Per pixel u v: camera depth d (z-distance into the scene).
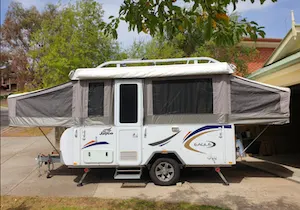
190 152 6.11
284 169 7.69
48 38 12.02
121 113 6.28
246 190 5.86
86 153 6.28
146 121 6.25
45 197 5.59
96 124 6.32
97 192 5.89
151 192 5.83
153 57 13.42
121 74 6.22
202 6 2.75
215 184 6.37
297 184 6.27
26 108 6.47
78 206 5.01
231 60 14.37
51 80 11.58
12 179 7.05
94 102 6.38
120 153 6.23
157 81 6.30
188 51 13.73
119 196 5.59
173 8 2.94
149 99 6.28
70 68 10.91
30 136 14.87
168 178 6.26
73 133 6.34
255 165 8.30
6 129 17.45
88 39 11.36
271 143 10.44
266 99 6.04
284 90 5.98
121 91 6.32
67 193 5.86
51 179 7.00
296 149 10.84
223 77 6.13
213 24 2.85
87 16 11.64
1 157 9.80
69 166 6.34
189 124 6.15
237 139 6.53
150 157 6.19
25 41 27.78
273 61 9.55
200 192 5.77
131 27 3.30
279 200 5.18
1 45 28.34
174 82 6.27
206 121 6.12
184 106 6.20
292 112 11.05
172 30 3.29
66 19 11.51
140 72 6.21
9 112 6.50
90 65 11.42
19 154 10.27
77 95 6.39
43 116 6.43
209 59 6.39
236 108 6.10
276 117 5.97
